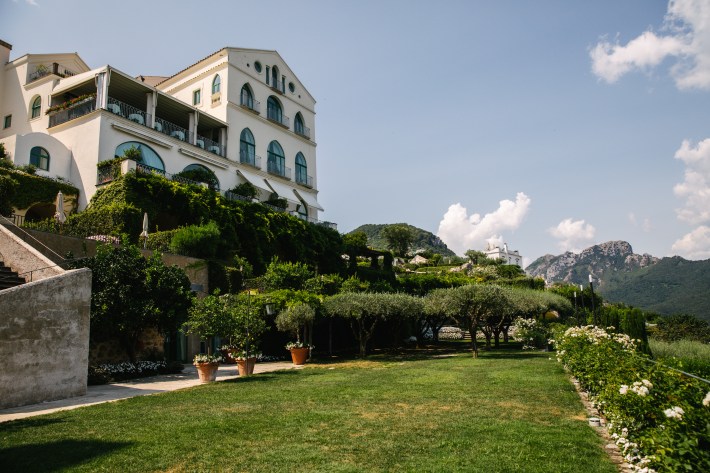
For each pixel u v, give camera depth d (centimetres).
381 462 514
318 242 3684
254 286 2338
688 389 487
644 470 433
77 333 1027
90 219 2292
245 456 537
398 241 9681
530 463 509
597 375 757
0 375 870
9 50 3494
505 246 13888
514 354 2047
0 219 1412
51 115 2978
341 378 1270
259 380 1255
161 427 673
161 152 3055
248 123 3956
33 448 570
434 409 805
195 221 2681
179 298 1416
